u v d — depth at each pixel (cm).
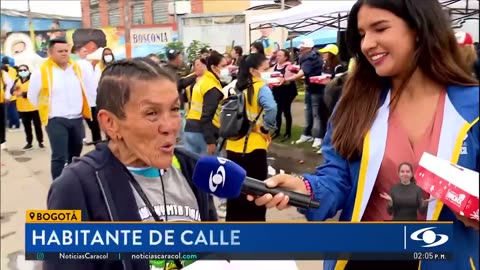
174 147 129
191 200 137
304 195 132
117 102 123
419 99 134
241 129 358
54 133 484
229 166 125
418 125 133
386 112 136
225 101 373
